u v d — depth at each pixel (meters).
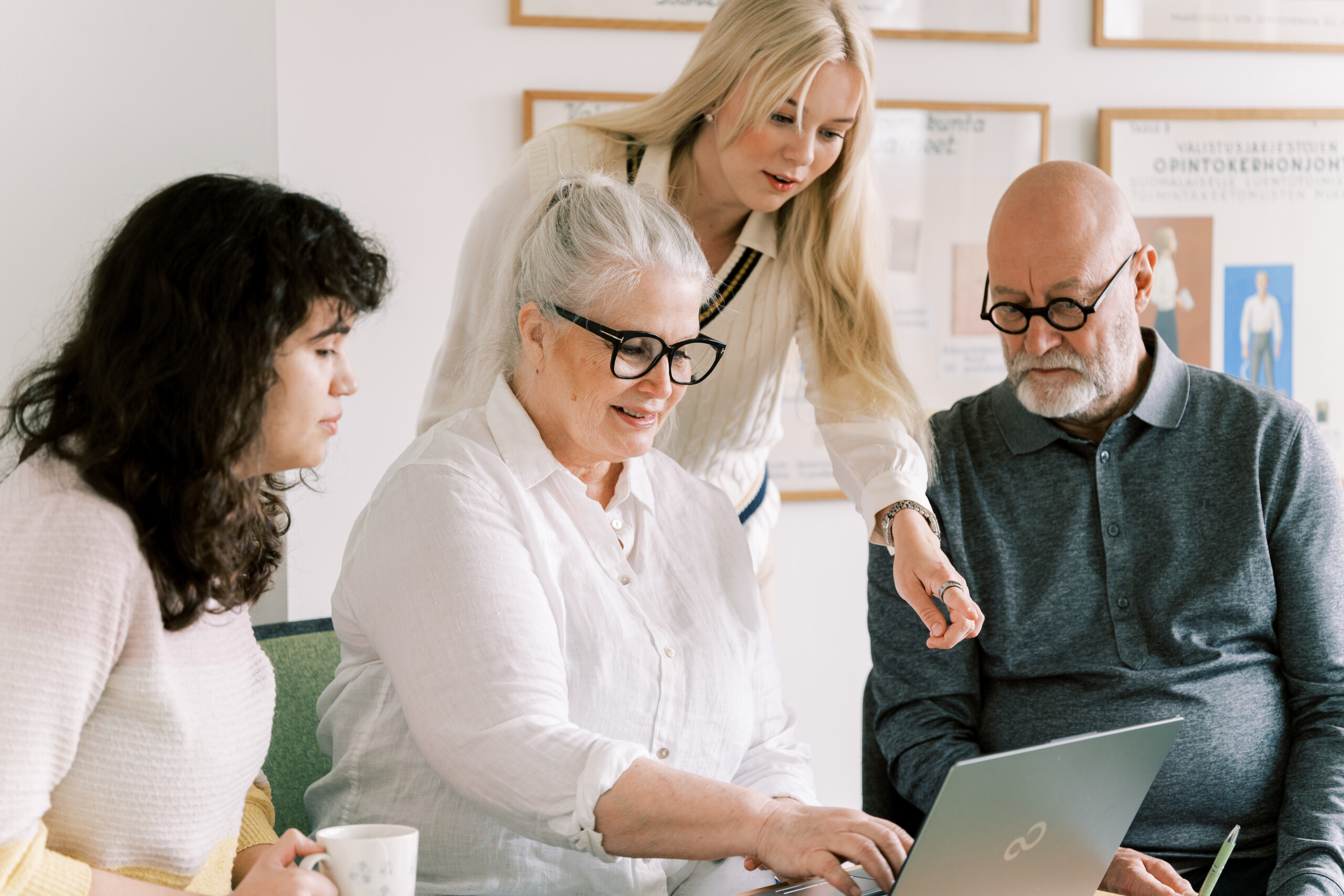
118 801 0.92
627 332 1.23
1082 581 1.68
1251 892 1.58
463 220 2.48
